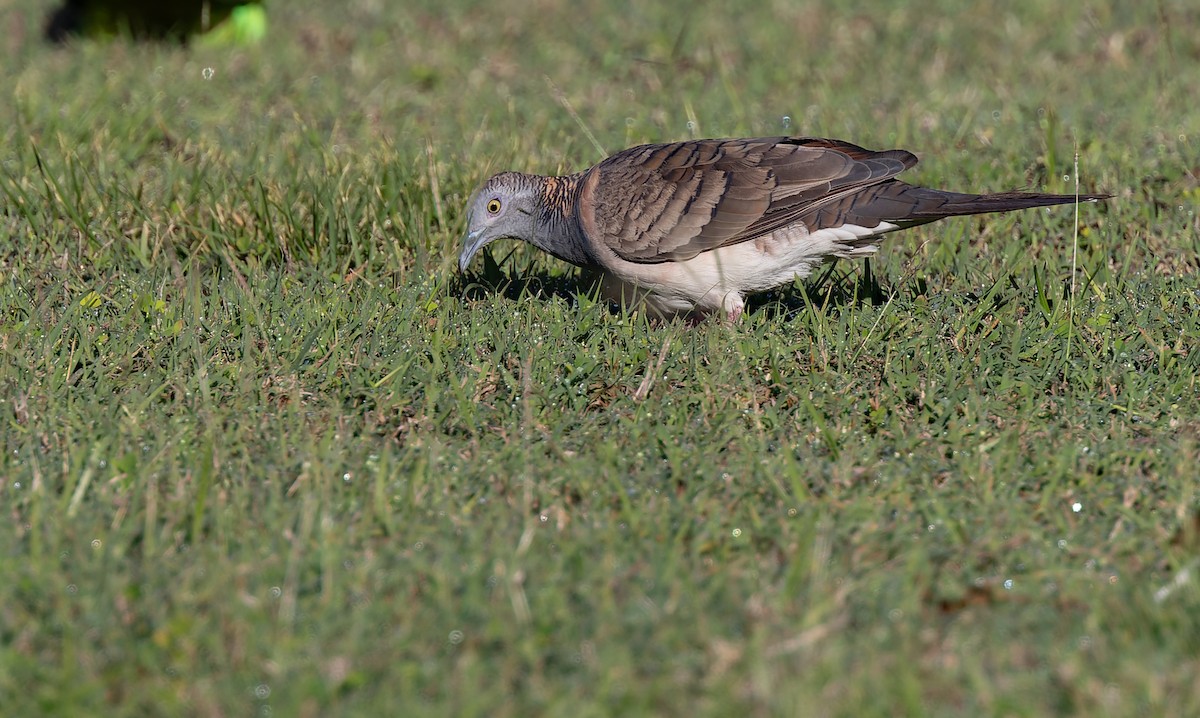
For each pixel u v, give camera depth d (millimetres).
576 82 23578
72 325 13523
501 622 8812
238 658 8562
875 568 9594
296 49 25531
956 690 8266
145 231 15852
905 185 13477
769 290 14547
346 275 15352
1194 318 13547
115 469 10750
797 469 10969
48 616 8914
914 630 8766
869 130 19906
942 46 25656
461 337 13398
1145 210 16594
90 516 10047
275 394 12367
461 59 25094
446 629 8812
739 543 9938
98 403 11984
